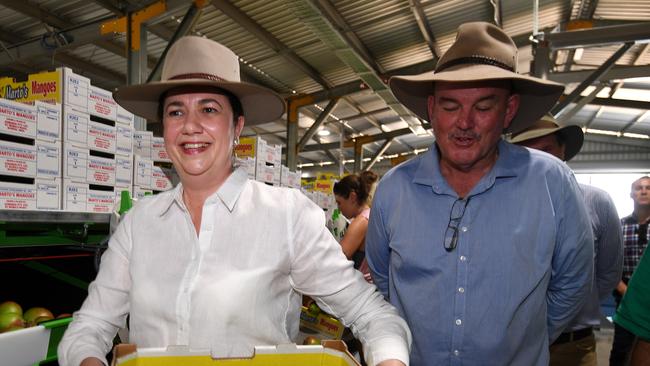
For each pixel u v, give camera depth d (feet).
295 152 21.57
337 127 29.68
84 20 13.23
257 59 16.93
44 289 5.70
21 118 4.63
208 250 2.80
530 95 3.65
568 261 3.45
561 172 3.40
